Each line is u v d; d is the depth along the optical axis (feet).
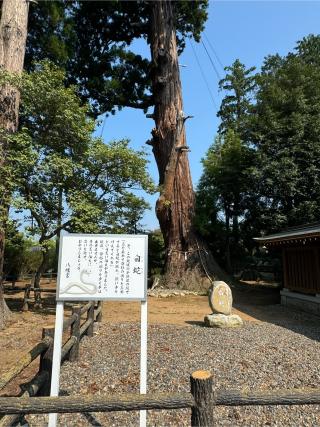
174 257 42.80
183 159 45.14
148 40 52.08
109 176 26.02
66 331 19.19
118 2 47.06
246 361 13.75
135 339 17.35
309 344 16.76
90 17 49.11
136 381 11.63
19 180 20.81
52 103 23.16
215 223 47.80
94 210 23.67
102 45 52.44
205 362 13.58
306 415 9.30
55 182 23.84
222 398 5.80
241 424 8.82
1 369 13.05
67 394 10.56
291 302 30.63
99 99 50.57
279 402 5.78
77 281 8.65
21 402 5.53
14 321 21.50
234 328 20.34
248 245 49.88
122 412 9.50
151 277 47.26
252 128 44.91
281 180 38.55
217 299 21.40
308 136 40.19
